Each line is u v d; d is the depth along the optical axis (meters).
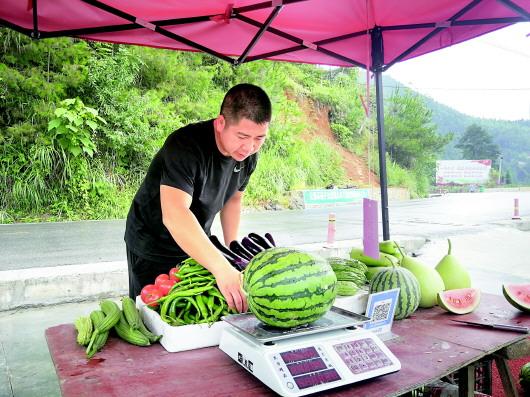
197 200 2.56
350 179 22.42
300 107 24.00
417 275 2.33
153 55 16.70
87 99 15.02
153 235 2.82
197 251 1.92
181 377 1.50
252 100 2.06
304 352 1.43
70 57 14.86
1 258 7.77
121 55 15.42
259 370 1.40
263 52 4.25
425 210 18.42
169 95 17.50
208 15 3.51
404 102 29.08
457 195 31.67
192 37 3.85
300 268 1.53
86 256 8.04
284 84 22.81
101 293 6.08
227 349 1.62
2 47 14.00
